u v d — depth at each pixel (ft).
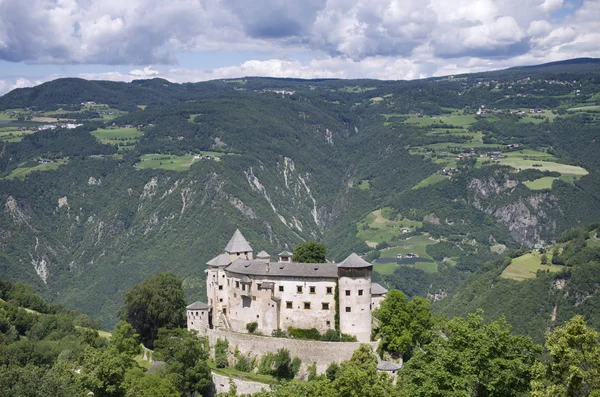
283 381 469.57
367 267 574.15
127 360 518.37
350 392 392.27
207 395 547.90
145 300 634.84
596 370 306.35
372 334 578.66
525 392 350.02
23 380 412.16
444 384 349.82
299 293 584.40
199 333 617.62
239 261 631.15
